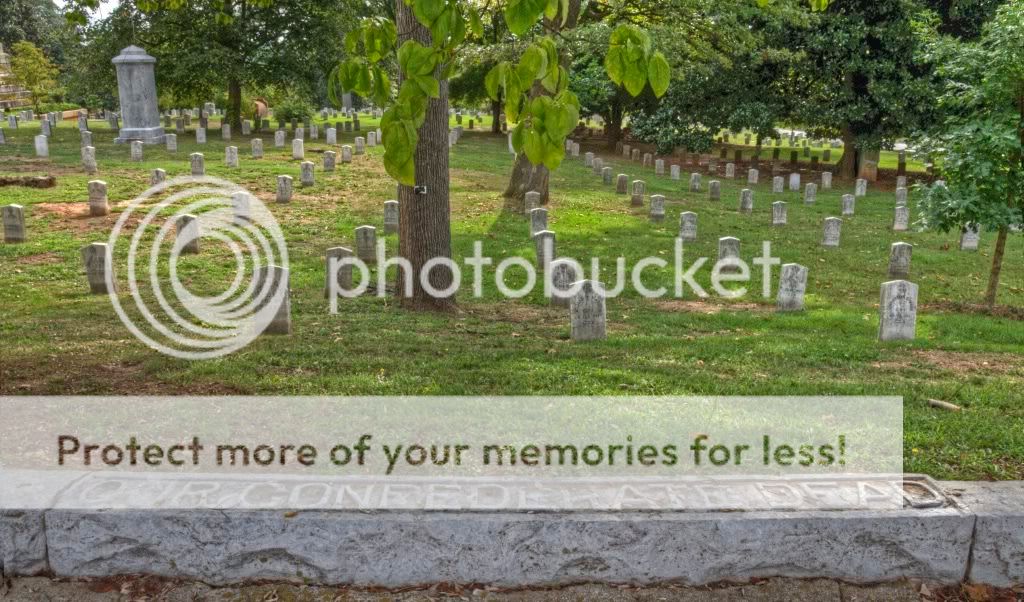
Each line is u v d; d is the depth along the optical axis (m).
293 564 4.80
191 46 36.66
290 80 39.34
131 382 7.66
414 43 3.06
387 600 4.71
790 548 4.89
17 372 7.91
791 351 9.93
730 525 4.83
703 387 7.89
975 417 7.15
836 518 4.88
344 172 26.47
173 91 41.78
